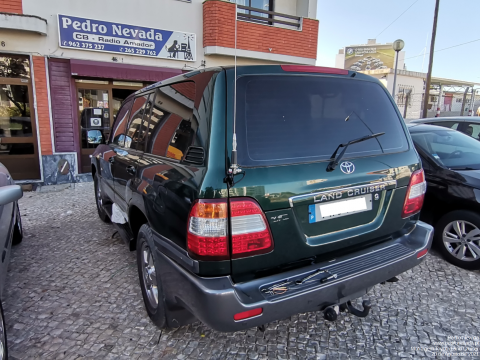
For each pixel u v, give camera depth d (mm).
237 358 2277
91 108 7895
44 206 6035
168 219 2041
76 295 3076
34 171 7527
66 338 2479
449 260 3645
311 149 2055
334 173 2039
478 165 3838
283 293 1812
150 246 2371
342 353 2328
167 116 2465
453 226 3600
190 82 2217
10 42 6746
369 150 2301
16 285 3250
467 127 5375
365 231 2209
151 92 2949
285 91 2068
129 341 2447
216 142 1817
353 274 2016
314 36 9719
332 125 2195
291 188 1880
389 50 39688
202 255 1746
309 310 1942
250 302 1726
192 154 1950
